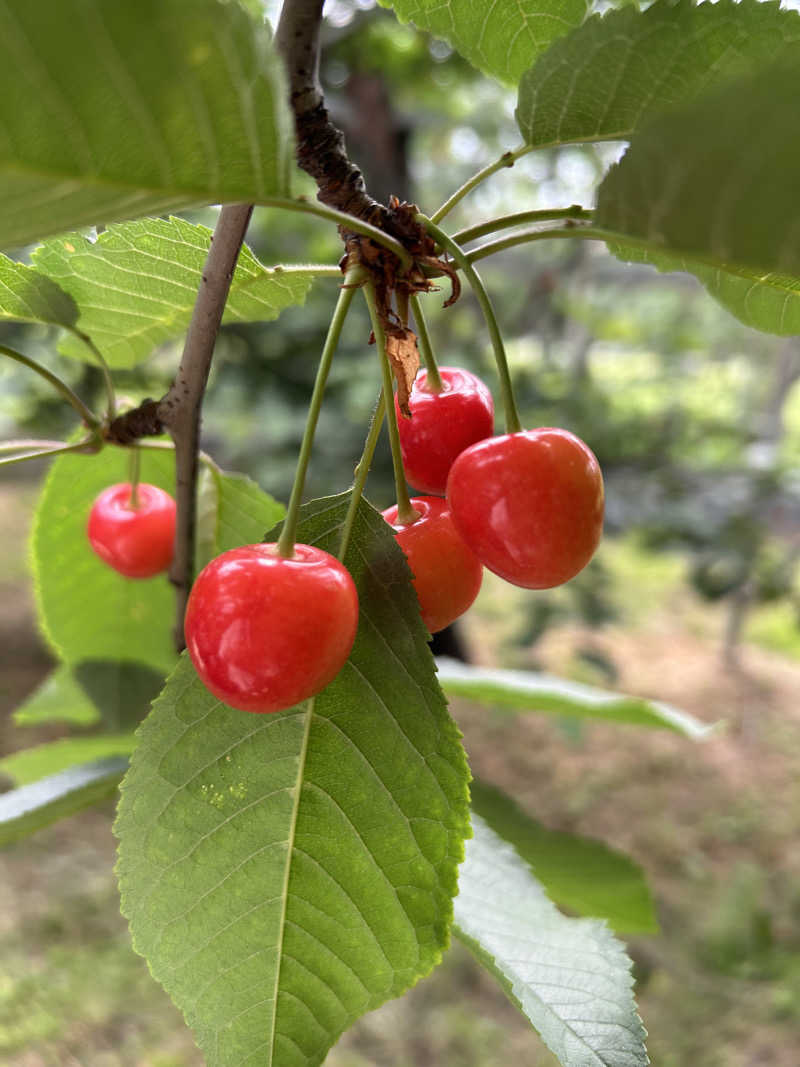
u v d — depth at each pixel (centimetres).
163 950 12
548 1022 12
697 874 71
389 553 12
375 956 12
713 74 11
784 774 87
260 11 44
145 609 22
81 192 8
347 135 73
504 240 12
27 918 59
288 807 12
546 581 11
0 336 54
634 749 91
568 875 21
